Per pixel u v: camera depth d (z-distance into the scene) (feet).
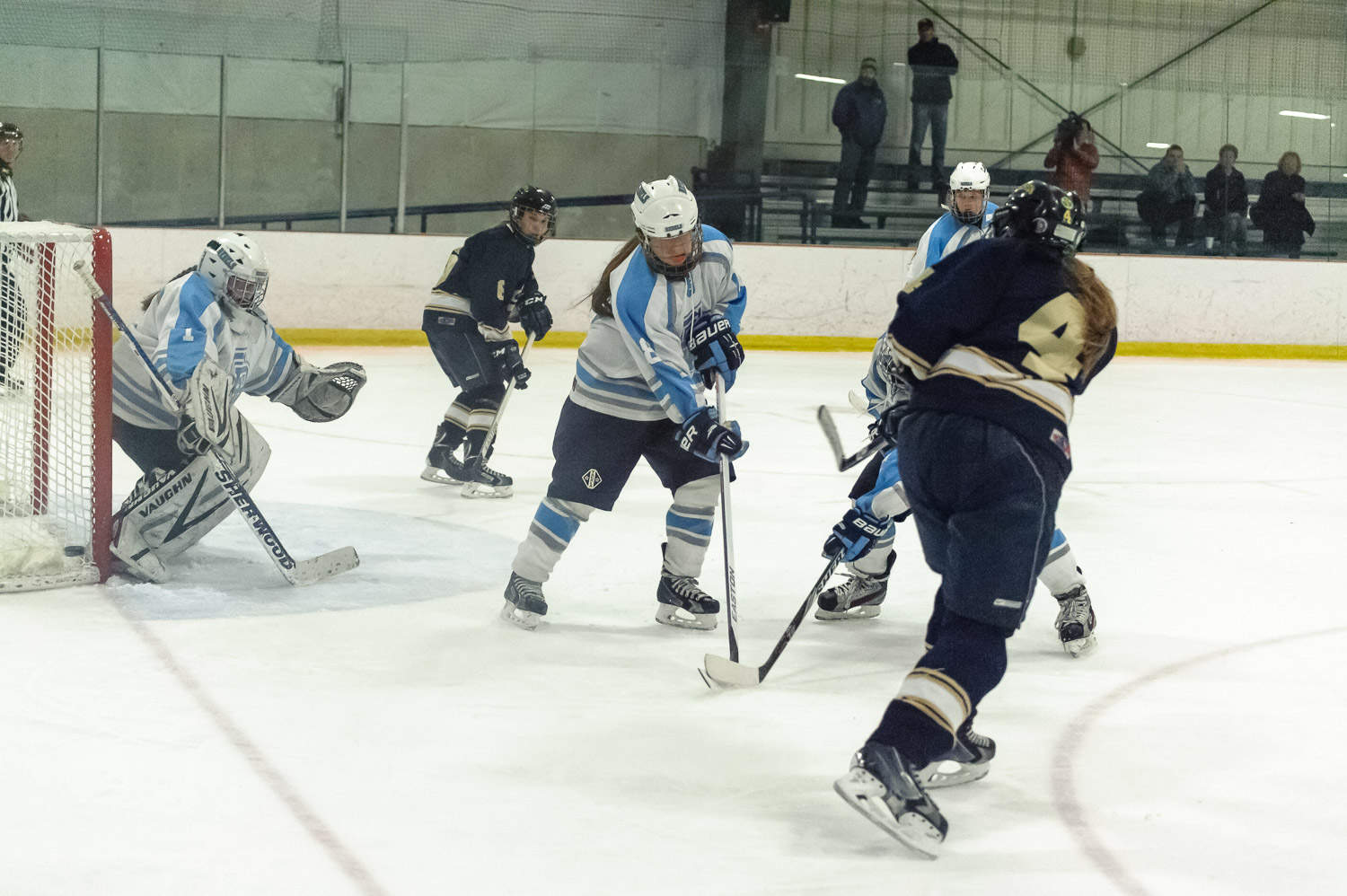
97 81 52.90
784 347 57.93
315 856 9.91
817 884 9.71
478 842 10.26
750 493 26.40
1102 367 11.24
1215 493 28.19
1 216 37.19
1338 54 65.05
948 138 61.82
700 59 60.49
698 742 12.69
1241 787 11.96
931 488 10.91
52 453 18.54
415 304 52.70
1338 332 62.95
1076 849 10.51
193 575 18.35
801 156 61.05
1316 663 15.99
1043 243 10.81
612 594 18.40
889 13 61.16
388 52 56.18
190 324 17.40
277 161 55.21
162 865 9.68
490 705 13.58
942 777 11.79
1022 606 10.62
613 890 9.51
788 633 14.37
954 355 10.92
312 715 13.07
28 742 12.07
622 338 16.02
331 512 23.22
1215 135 64.13
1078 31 63.10
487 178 59.06
